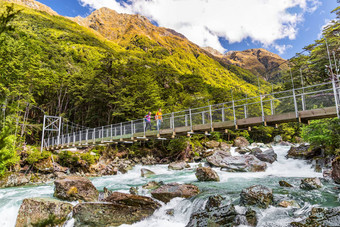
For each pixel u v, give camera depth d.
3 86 21.81
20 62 26.20
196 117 18.47
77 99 44.50
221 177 14.93
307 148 19.73
